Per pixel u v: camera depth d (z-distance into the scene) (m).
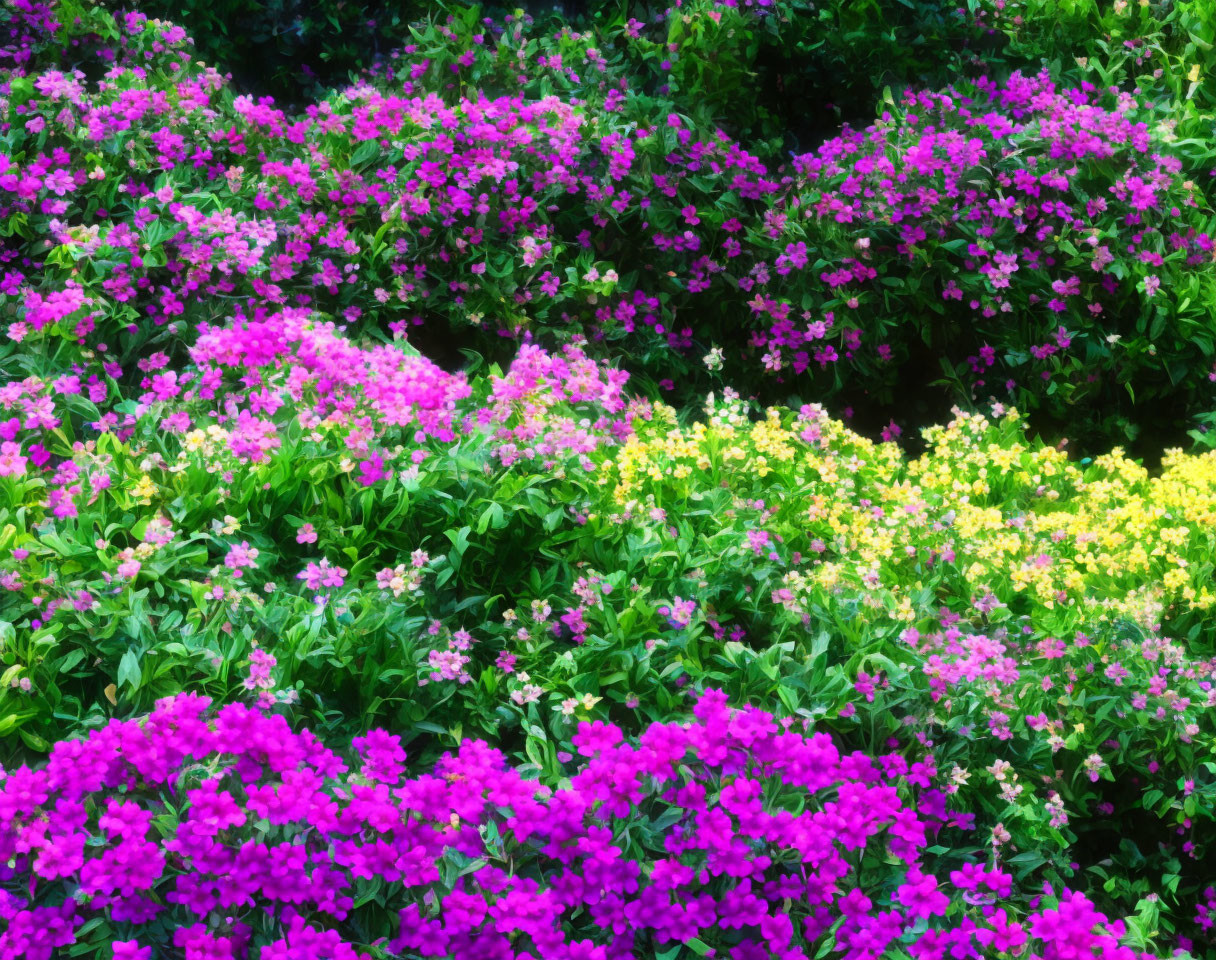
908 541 3.82
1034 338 5.34
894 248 5.30
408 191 4.94
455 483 3.31
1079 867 3.35
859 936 2.63
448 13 6.86
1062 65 6.50
